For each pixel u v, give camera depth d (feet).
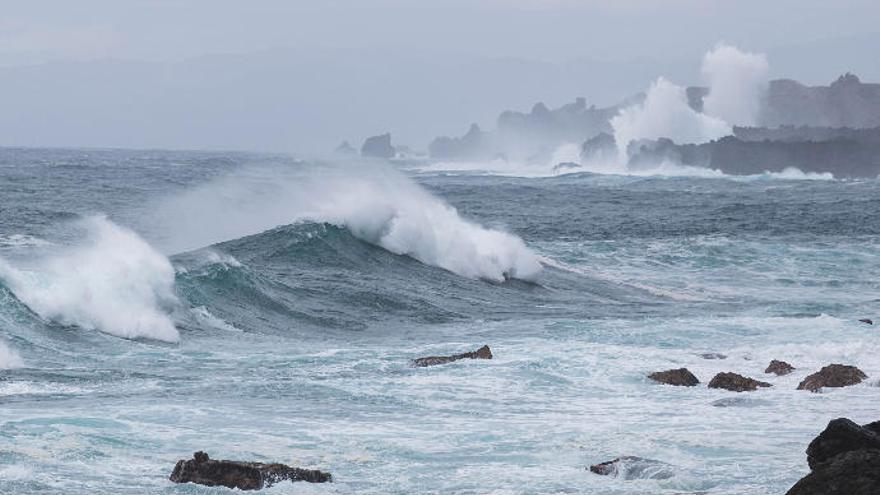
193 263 226.99
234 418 122.93
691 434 118.73
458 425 122.72
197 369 157.17
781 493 96.17
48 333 174.50
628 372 157.17
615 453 110.22
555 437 116.67
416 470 103.09
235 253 275.18
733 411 132.46
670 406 135.74
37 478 95.40
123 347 174.60
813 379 146.30
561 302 259.39
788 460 107.76
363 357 169.78
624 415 129.70
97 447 106.63
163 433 114.32
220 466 96.22
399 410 130.72
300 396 136.77
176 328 192.13
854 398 139.44
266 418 123.75
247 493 93.97
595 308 246.68
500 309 243.40
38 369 151.94
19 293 178.50
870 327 204.44
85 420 117.39
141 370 154.81
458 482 99.35
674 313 236.84
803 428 122.31
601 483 99.09
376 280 260.83
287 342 191.62
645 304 257.55
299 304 229.04
